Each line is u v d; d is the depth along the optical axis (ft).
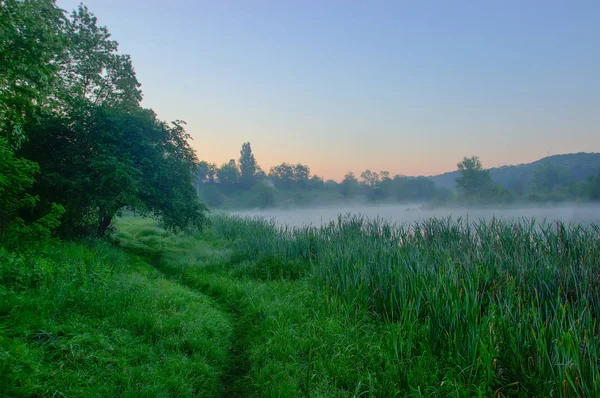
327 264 31.78
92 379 13.46
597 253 26.84
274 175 494.59
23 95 31.60
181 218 51.01
